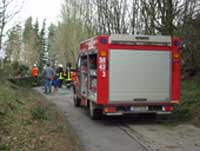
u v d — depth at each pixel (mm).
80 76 15547
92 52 12523
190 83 16625
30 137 7195
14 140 6691
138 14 19703
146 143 8992
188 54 17484
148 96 11781
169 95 11922
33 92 18062
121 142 9180
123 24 20703
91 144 8945
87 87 13648
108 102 11523
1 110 8109
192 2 16047
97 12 22562
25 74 28281
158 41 11805
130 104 11664
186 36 16406
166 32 16469
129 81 11656
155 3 16938
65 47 53969
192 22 16141
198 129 10820
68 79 28469
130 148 8492
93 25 25016
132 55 11672
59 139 7742
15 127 7656
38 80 29781
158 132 10477
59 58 60844
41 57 65250
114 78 11578
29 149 6336
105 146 8719
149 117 13016
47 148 6695
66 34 52719
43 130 8188
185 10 16141
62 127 9250
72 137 8953
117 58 11594
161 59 11859
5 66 13664
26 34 46594
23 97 13008
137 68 11703
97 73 11523
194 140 9297
